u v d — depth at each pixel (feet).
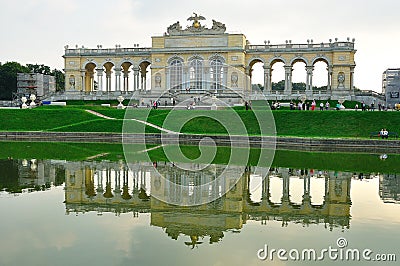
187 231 49.34
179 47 335.67
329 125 188.34
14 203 62.54
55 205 61.16
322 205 62.90
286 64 334.03
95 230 49.60
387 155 131.64
